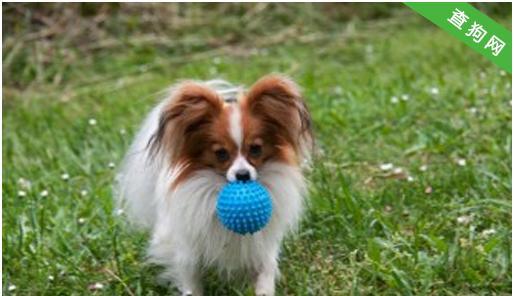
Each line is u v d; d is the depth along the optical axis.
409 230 2.06
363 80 2.97
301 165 1.90
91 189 2.32
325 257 1.99
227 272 1.88
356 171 2.32
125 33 3.65
